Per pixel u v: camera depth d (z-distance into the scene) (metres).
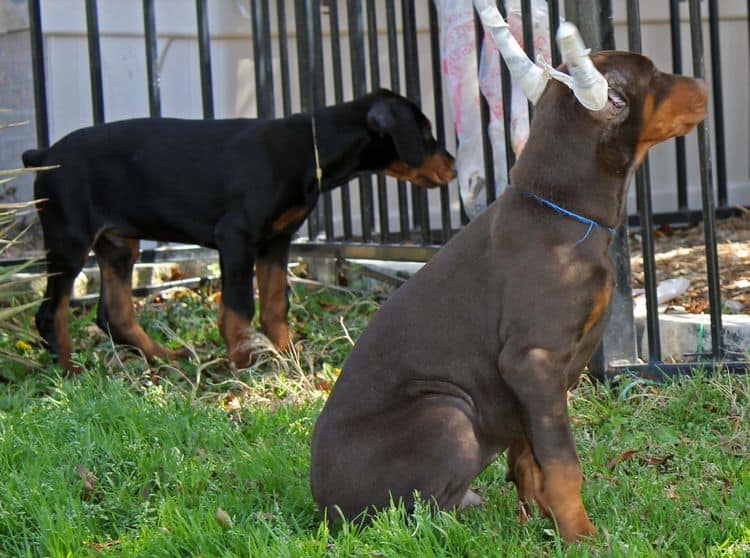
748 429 4.82
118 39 8.88
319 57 7.82
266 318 6.61
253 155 6.40
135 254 6.82
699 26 5.48
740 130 10.41
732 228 9.24
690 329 6.02
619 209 3.89
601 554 3.45
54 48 8.62
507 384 3.76
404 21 7.32
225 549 3.68
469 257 3.95
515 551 3.52
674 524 3.81
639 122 3.84
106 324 6.71
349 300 7.71
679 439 4.76
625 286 5.68
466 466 3.76
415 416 3.81
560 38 3.52
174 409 5.20
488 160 6.37
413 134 6.50
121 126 6.66
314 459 3.92
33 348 7.00
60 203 6.47
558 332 3.73
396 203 9.69
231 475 4.45
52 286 6.48
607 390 5.41
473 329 3.88
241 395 5.85
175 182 6.48
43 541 3.85
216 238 6.40
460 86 7.34
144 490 4.36
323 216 9.32
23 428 4.98
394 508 3.61
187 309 7.55
